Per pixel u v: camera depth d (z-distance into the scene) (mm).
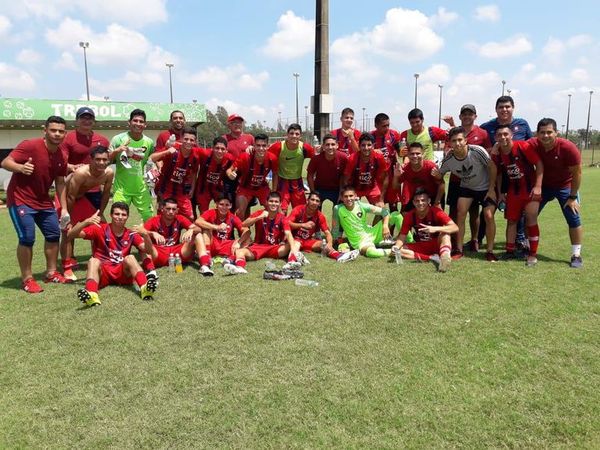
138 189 6926
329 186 7543
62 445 2447
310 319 4109
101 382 3070
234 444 2436
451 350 3467
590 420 2590
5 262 6621
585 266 5746
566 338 3648
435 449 2377
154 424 2609
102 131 20594
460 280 5246
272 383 3025
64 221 5270
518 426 2551
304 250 6949
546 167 5855
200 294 4859
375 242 7047
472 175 6219
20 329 3959
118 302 4633
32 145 4977
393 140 7898
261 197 7445
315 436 2490
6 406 2809
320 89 10945
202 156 6930
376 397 2846
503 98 6641
